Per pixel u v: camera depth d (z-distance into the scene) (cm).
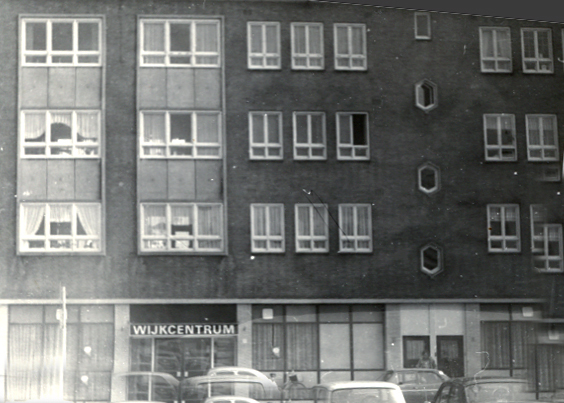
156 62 4731
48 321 4575
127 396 4528
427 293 4831
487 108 5006
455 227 4991
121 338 4606
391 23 4897
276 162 4784
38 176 4662
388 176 4912
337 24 4825
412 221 4953
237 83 4775
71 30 4647
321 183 4825
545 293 4941
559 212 5047
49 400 4466
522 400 4541
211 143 4741
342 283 4772
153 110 4738
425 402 4612
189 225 4725
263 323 4675
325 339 4694
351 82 4856
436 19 4981
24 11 4594
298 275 4744
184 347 4600
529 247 5016
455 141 5047
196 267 4712
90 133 4628
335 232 4800
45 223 4638
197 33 4731
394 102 4934
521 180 5028
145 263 4669
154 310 4647
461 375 4722
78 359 4541
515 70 5012
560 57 4997
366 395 4431
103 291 4638
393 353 4766
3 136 4578
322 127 4819
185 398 4584
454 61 4984
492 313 4881
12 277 4609
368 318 4806
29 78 4641
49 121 4666
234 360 4616
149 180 4772
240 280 4706
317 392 4559
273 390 4575
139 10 4769
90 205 4656
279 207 4766
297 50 4825
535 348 4762
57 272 4644
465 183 5025
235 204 4747
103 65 4706
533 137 5016
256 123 4756
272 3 4791
